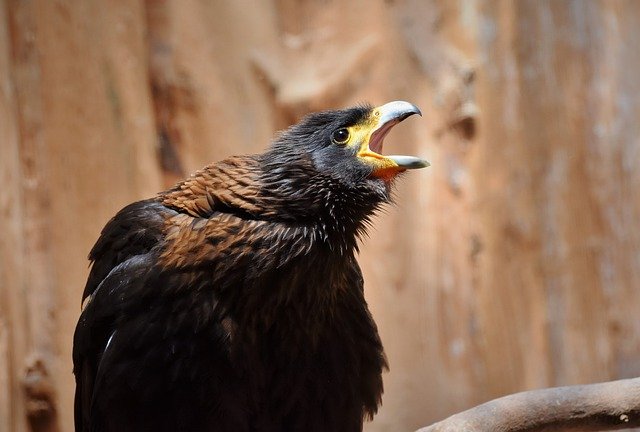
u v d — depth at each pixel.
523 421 6.22
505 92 12.80
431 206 12.38
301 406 6.48
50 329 9.81
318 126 6.57
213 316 6.18
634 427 6.23
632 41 13.43
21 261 9.66
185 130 11.26
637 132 13.30
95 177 10.28
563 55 13.14
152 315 6.20
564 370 12.84
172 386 6.19
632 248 13.12
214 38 11.59
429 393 12.05
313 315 6.38
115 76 10.59
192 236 6.24
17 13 9.95
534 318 12.72
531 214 12.82
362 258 12.08
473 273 12.46
